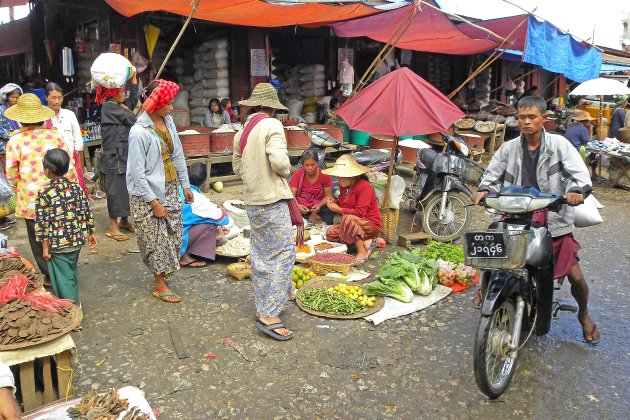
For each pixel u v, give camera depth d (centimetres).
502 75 1730
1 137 666
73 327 294
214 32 1063
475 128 1245
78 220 399
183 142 824
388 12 863
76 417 264
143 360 361
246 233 586
